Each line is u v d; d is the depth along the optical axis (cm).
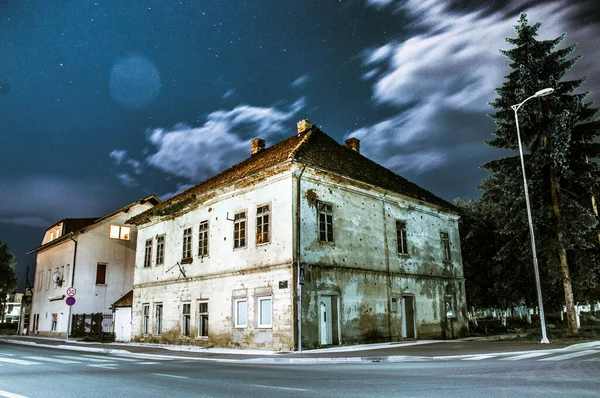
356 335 2019
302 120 2609
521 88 2462
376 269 2242
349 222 2166
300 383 812
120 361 1431
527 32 2498
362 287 2130
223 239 2269
